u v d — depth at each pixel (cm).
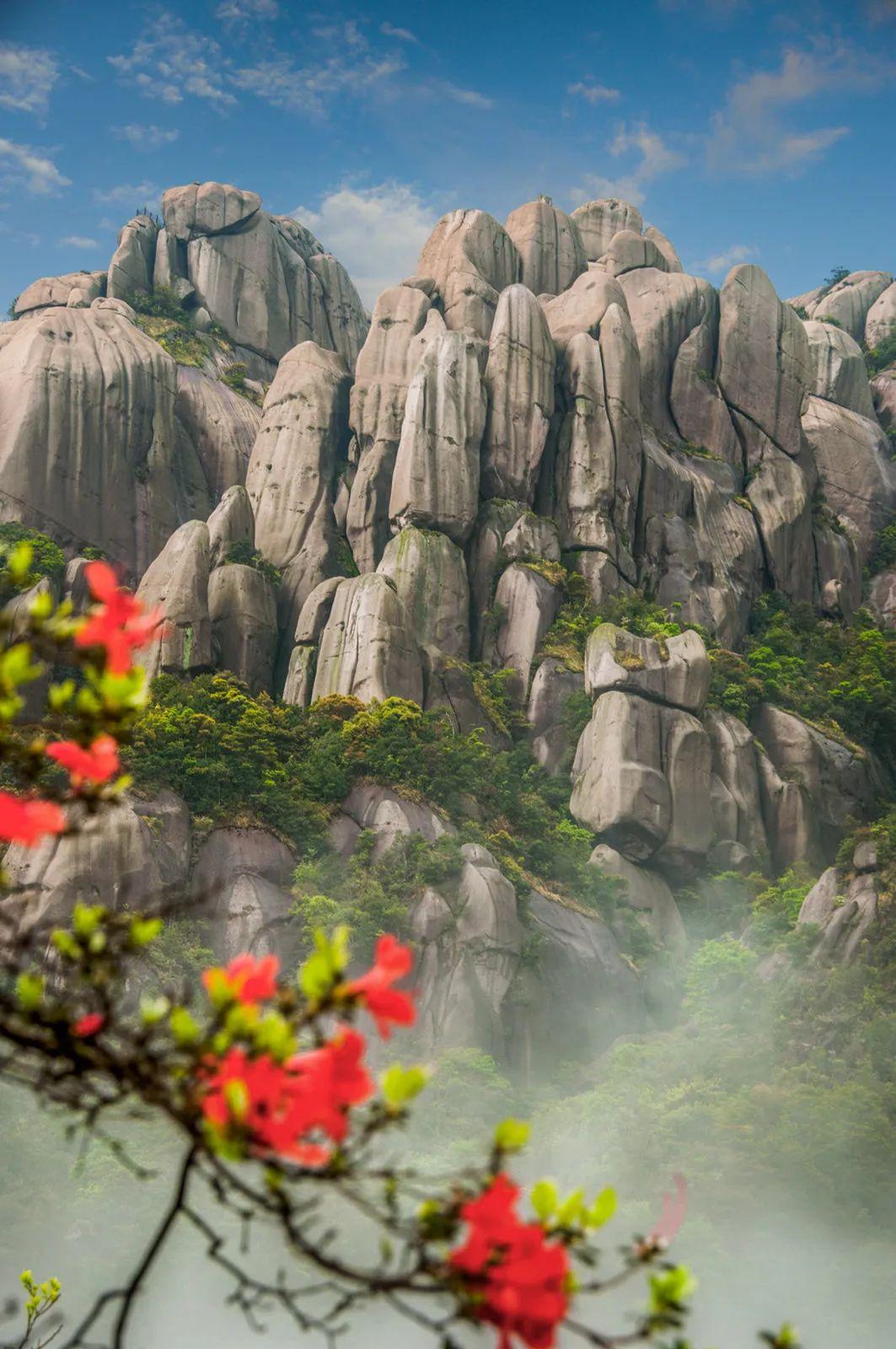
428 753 8669
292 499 11181
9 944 370
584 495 11094
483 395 11169
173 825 7631
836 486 13050
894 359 15238
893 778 10888
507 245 12875
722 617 11312
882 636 11788
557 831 9025
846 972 7306
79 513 10575
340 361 12125
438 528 10694
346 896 7725
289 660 10306
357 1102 346
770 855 9750
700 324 12731
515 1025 7512
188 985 360
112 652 374
